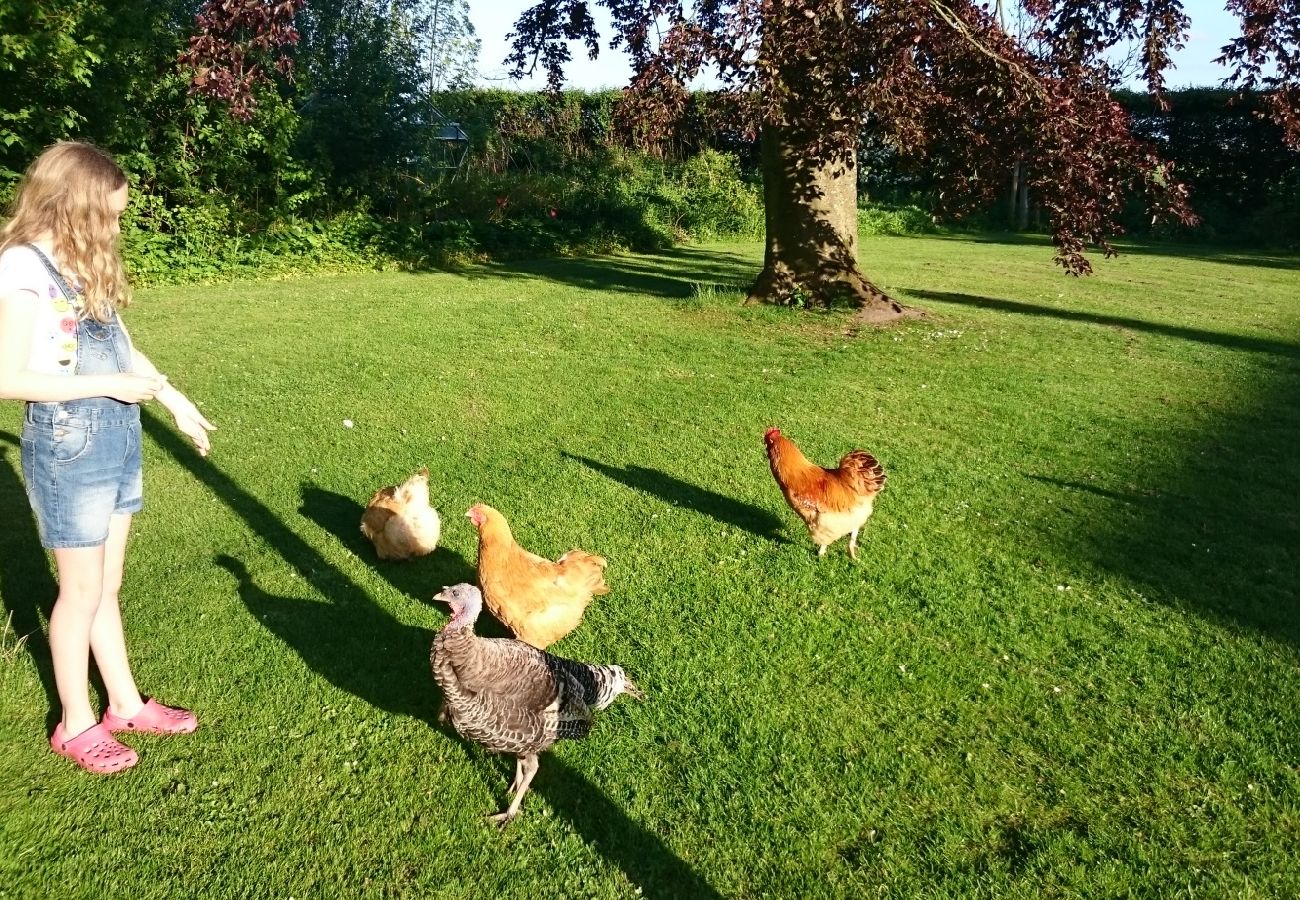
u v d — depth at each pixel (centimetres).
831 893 300
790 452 526
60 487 316
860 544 559
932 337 1138
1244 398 885
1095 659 434
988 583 508
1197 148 2670
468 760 363
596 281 1630
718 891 302
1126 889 299
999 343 1112
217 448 712
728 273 1797
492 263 1902
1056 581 511
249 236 1652
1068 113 1009
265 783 346
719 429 777
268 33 1012
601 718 389
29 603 468
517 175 2345
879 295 1289
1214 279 1766
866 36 944
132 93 1502
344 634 449
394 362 979
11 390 291
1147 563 533
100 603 349
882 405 851
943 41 1058
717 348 1069
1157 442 753
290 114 1698
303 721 382
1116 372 981
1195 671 423
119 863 308
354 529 575
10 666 412
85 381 306
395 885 302
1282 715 390
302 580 503
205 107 1545
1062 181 1026
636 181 2456
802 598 491
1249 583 509
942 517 599
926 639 451
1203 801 339
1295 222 2448
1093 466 696
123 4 1447
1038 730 381
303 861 311
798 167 1240
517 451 720
